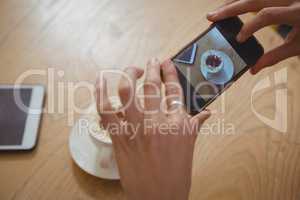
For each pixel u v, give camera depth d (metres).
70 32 0.70
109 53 0.68
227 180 0.55
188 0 0.79
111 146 0.53
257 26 0.52
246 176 0.56
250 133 0.60
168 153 0.44
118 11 0.75
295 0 0.55
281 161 0.58
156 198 0.43
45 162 0.54
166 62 0.51
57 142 0.56
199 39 0.54
